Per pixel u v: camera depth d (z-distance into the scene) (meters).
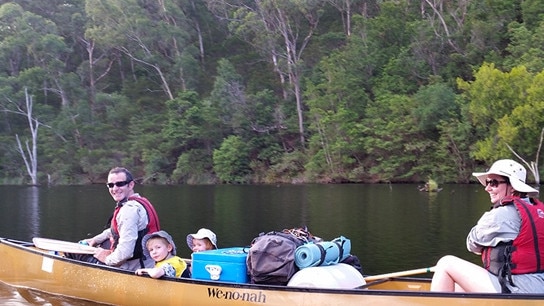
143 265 6.35
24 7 53.41
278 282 5.63
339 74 40.47
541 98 29.97
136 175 41.56
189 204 20.70
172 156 42.47
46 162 41.97
